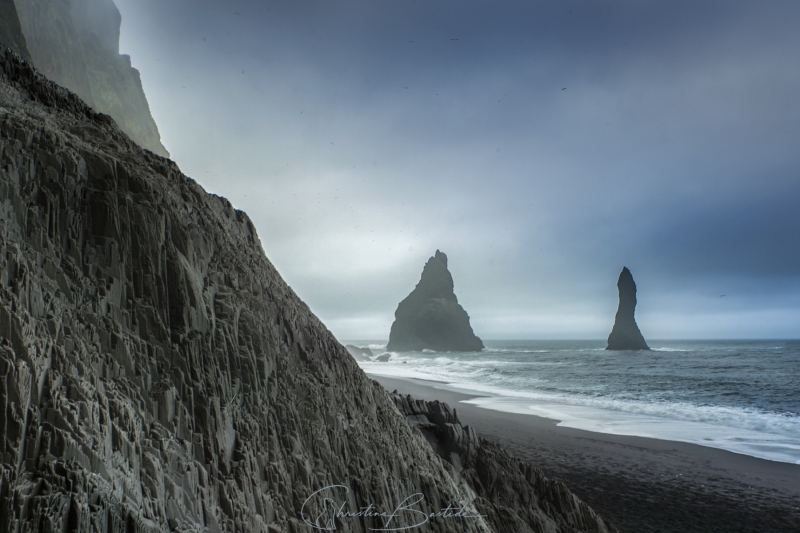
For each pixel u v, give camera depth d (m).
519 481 12.52
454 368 82.06
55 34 35.94
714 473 20.41
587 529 12.33
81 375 4.91
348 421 8.94
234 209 10.64
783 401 43.38
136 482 4.83
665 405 39.53
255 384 7.20
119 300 6.00
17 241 5.12
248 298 8.16
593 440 25.84
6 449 3.89
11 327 4.34
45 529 3.72
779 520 15.70
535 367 84.81
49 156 5.84
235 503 5.80
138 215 6.50
